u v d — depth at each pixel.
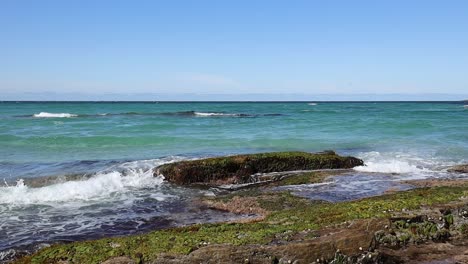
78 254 7.52
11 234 10.30
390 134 33.03
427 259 7.78
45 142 26.70
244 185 16.27
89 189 15.00
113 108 89.94
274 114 63.56
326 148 25.70
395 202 10.27
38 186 15.59
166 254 7.34
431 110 84.38
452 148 25.28
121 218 11.62
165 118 50.81
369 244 7.64
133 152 23.58
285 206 11.99
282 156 17.84
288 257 7.32
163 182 16.48
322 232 8.27
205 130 35.69
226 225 8.98
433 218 9.17
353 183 14.97
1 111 69.62
